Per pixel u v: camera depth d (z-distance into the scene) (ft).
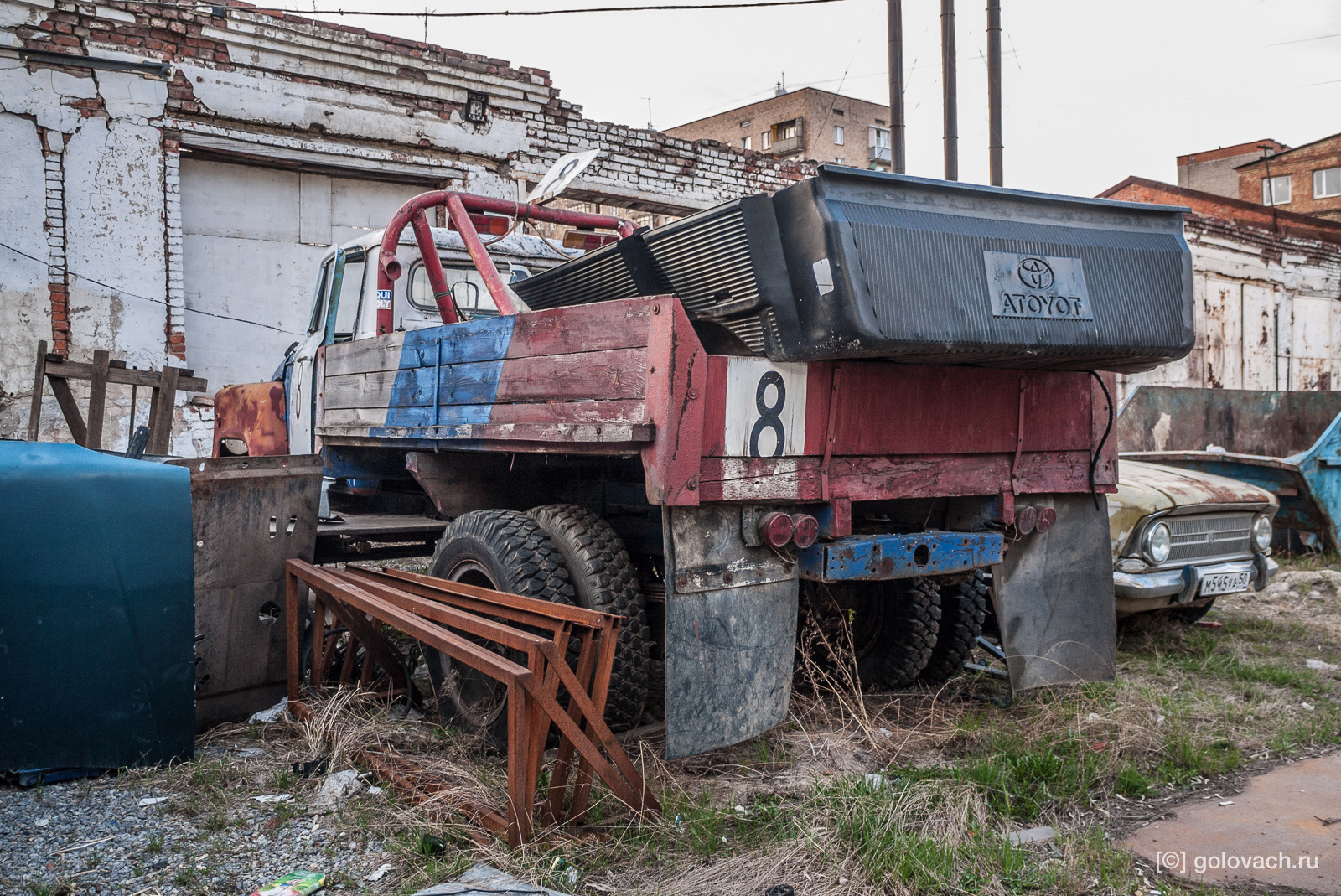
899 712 11.87
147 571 9.49
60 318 25.02
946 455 10.42
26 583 8.91
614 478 11.52
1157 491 15.81
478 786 8.63
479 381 10.37
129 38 25.84
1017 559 11.44
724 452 8.52
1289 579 21.35
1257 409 26.50
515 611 9.04
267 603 11.21
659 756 9.70
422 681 12.38
